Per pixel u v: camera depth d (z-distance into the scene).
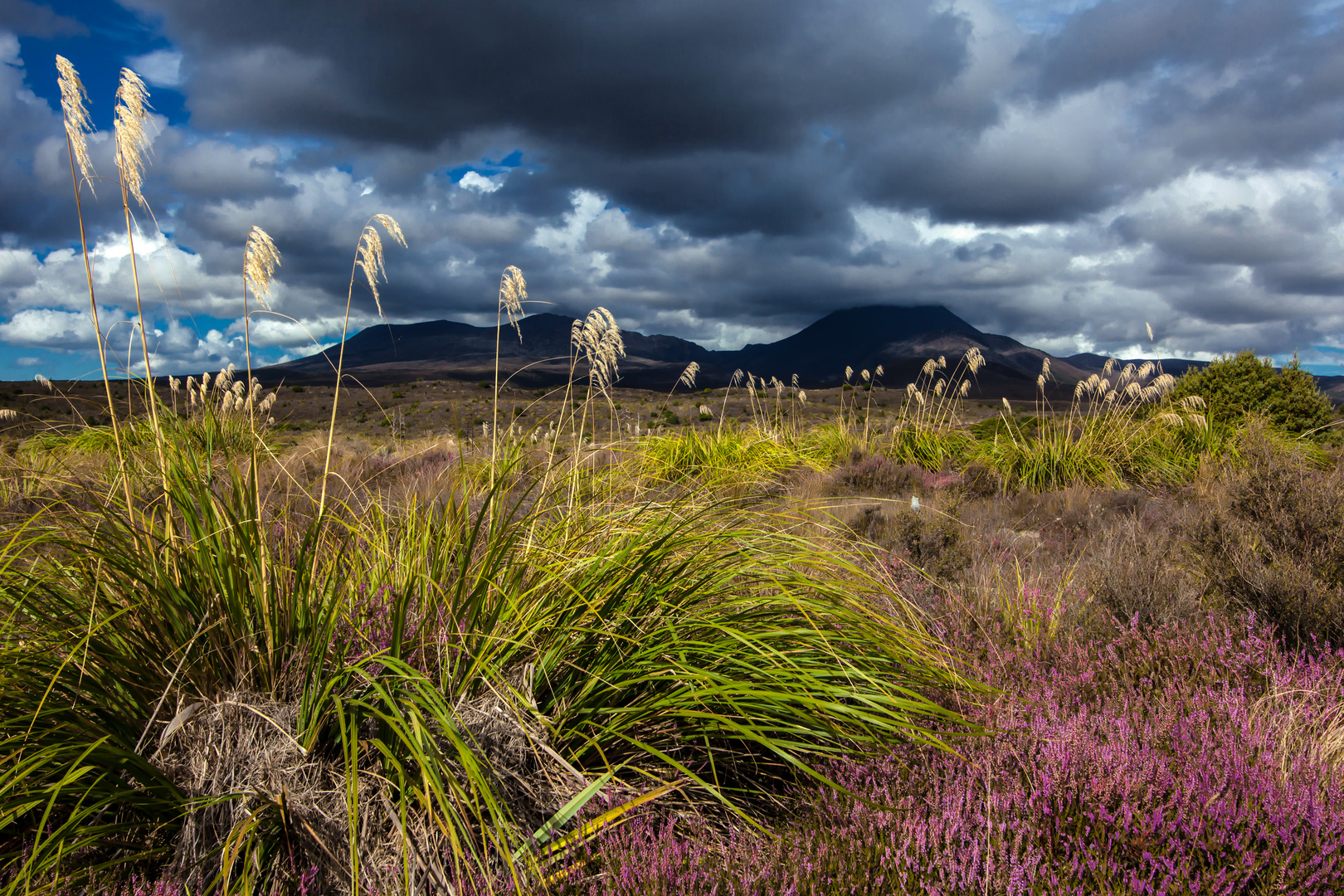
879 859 2.08
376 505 3.49
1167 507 7.84
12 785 2.02
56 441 7.01
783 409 16.66
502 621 2.75
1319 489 4.84
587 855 2.17
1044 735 2.74
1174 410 12.61
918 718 2.93
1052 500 9.30
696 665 2.88
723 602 3.20
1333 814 2.11
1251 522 5.11
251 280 2.83
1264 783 2.29
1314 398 15.23
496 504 2.93
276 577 2.65
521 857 2.17
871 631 3.16
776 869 2.12
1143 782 2.32
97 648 2.43
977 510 8.77
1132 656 3.65
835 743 2.77
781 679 2.77
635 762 2.75
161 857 2.28
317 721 2.33
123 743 2.31
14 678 2.33
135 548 2.63
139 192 2.79
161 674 2.49
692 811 2.52
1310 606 3.84
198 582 2.57
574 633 2.89
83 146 2.67
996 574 4.98
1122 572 4.68
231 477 2.67
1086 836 2.17
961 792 2.34
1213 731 2.79
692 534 3.29
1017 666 3.64
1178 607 4.16
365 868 2.17
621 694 2.87
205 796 2.27
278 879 2.14
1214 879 1.95
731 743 2.90
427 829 2.21
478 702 2.54
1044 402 13.12
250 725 2.36
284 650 2.57
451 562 3.05
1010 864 1.98
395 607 2.67
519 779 2.35
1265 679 3.29
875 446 14.32
